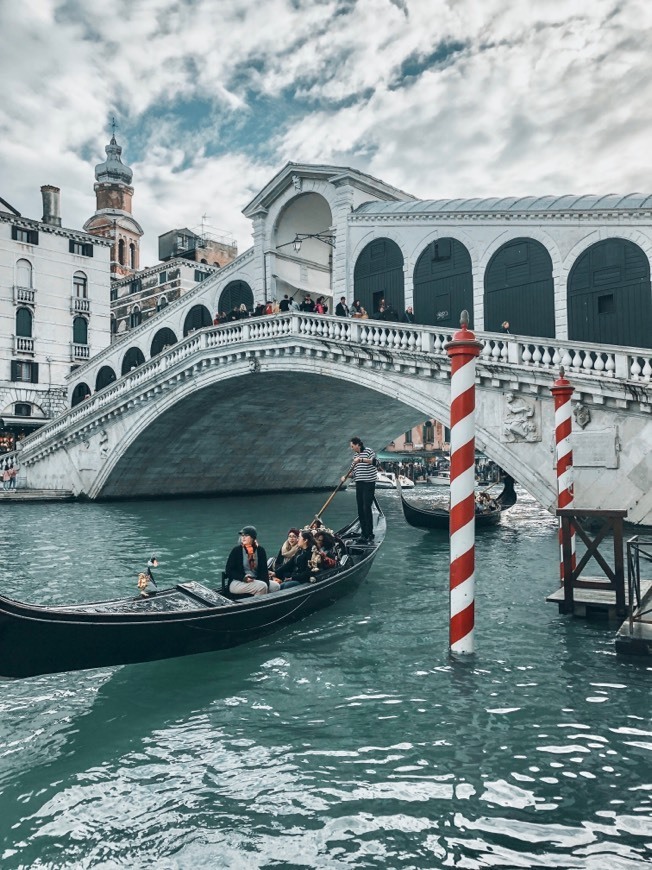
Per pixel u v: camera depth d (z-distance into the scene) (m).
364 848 3.53
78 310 33.97
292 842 3.60
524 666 6.12
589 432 12.41
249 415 25.05
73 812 3.92
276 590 7.52
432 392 15.42
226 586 7.25
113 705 5.45
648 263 14.80
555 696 5.42
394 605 8.55
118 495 25.80
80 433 25.47
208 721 5.11
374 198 21.05
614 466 12.13
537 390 13.07
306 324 18.00
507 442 13.45
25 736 4.93
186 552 12.90
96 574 10.72
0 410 31.31
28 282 32.62
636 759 4.40
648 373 11.81
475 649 6.62
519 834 3.62
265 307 20.22
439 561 11.99
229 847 3.57
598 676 5.83
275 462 30.06
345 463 33.84
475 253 17.39
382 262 19.30
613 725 4.89
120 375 30.27
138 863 3.46
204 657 6.52
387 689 5.65
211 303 25.67
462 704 5.30
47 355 32.94
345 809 3.89
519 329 16.66
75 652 5.40
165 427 23.81
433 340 15.33
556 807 3.87
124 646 5.67
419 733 4.81
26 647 5.11
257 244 22.84
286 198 21.81
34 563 11.74
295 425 27.39
